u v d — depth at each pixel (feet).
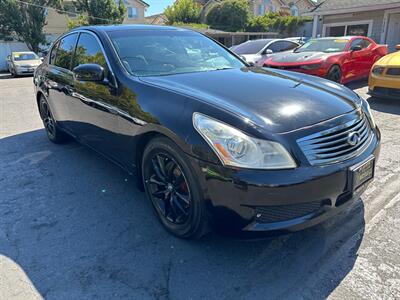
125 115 8.29
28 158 13.07
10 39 79.46
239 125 6.22
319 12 49.98
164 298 6.13
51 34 90.79
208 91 7.56
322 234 7.86
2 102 25.85
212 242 7.66
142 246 7.57
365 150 7.09
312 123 6.56
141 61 9.42
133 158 8.57
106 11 88.07
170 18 117.50
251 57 28.84
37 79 14.78
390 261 6.89
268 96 7.42
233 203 6.14
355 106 7.77
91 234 8.06
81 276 6.68
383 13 44.32
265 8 126.72
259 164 5.98
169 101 7.29
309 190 6.10
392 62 18.99
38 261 7.13
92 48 10.49
